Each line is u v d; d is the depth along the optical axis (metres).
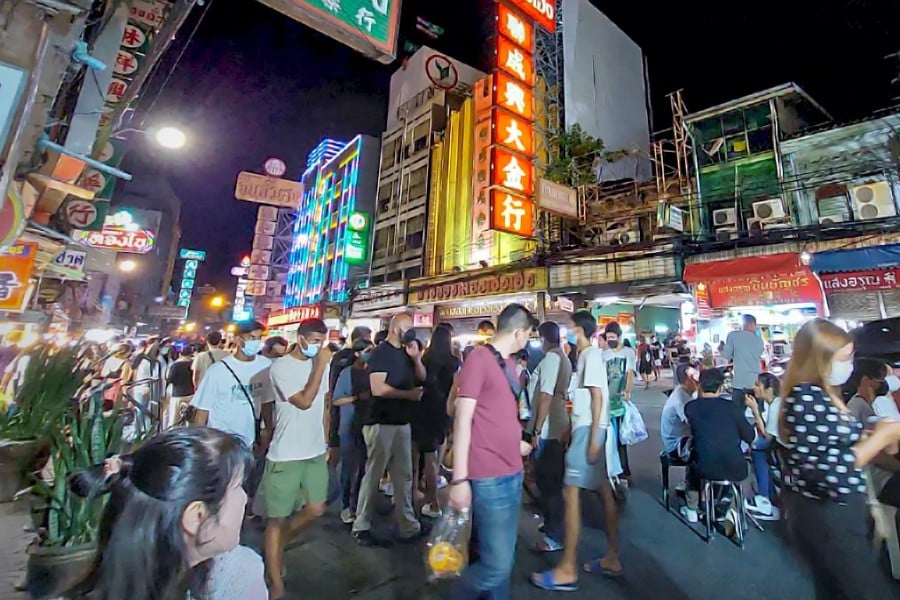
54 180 4.12
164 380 7.43
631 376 5.53
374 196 32.47
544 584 3.16
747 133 13.76
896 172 10.82
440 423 4.71
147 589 0.97
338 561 3.53
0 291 5.55
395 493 4.04
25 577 2.85
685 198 14.52
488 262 20.56
